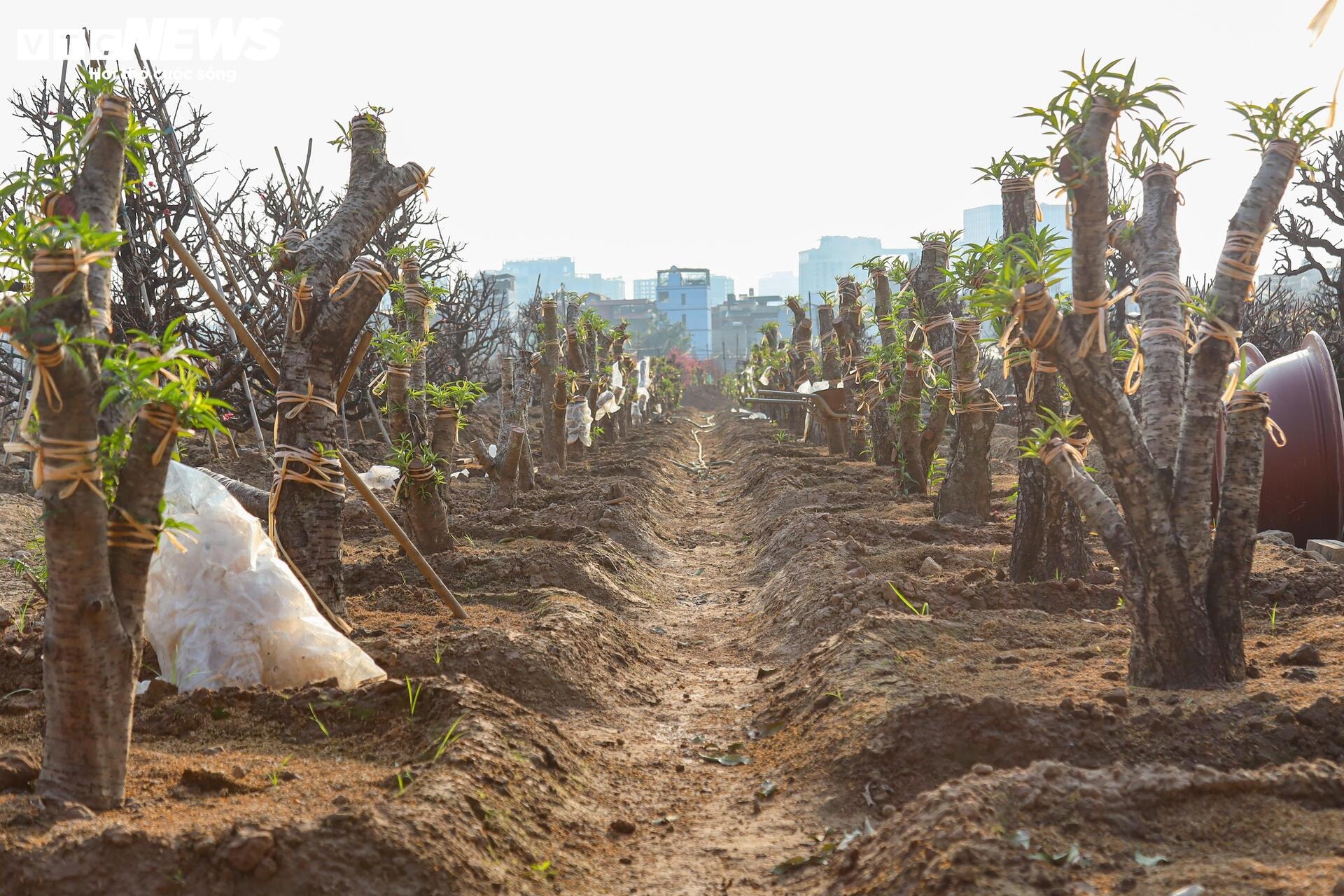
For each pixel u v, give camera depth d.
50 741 3.50
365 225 6.54
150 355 3.50
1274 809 3.38
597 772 4.80
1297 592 6.66
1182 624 4.82
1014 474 14.72
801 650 7.04
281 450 6.36
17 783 3.61
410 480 8.74
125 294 12.57
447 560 8.41
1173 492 4.89
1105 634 6.00
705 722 5.88
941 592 7.16
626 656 6.96
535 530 10.42
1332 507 9.84
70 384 3.22
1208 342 4.86
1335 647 5.43
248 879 3.13
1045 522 7.44
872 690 5.09
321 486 6.38
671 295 125.00
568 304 22.92
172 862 3.13
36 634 5.72
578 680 6.03
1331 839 3.18
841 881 3.50
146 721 4.63
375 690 4.78
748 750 5.32
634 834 4.25
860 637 5.88
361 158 6.62
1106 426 4.80
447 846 3.46
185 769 3.82
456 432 9.20
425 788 3.76
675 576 10.93
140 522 3.51
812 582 7.91
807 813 4.32
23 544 9.30
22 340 3.12
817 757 4.74
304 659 5.13
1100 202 4.62
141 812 3.48
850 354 17.55
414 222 18.58
